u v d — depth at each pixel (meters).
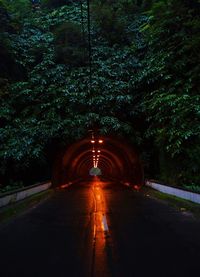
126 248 8.41
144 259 7.35
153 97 24.75
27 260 7.42
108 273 6.34
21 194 20.03
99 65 28.88
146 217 14.19
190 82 22.59
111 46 30.36
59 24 32.12
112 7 32.25
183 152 22.97
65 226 11.99
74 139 28.08
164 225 11.96
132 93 27.77
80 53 28.86
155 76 25.12
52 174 32.66
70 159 45.69
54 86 27.75
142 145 30.98
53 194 28.69
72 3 34.12
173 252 7.95
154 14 24.41
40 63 28.55
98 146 49.16
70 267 6.79
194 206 15.52
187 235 10.02
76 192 31.91
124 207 18.41
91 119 26.98
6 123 27.28
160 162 28.27
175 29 23.77
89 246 8.69
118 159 53.47
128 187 40.28
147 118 25.19
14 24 29.98
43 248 8.55
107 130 27.86
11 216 14.45
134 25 31.12
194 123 21.20
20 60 28.86
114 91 27.53
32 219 13.84
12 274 6.43
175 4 23.50
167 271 6.46
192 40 22.25
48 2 34.72
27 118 27.06
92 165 90.50
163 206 18.58
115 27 30.22
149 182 30.81
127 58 29.03
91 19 30.94
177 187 20.66
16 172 27.80
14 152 25.17
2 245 8.98
